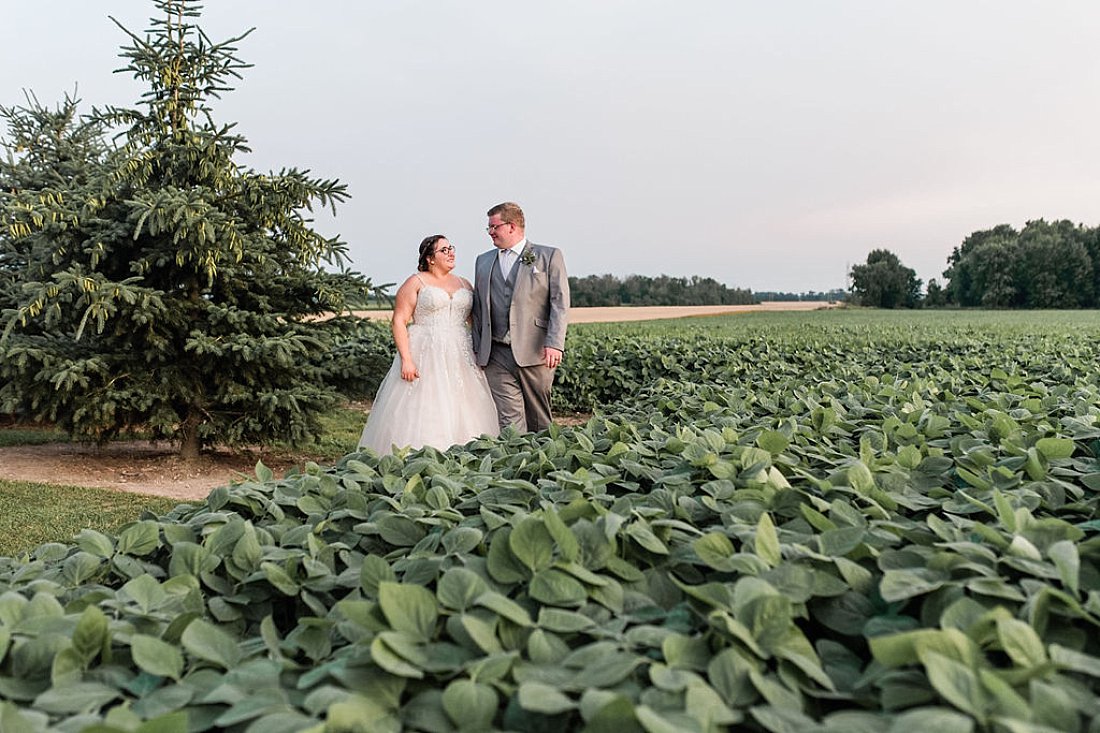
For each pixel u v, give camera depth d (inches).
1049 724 35.0
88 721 40.1
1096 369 224.1
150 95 255.4
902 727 34.2
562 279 244.8
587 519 65.3
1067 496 78.5
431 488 80.6
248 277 266.2
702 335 661.3
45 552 75.7
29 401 254.1
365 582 57.6
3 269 298.5
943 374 222.8
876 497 73.6
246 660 49.9
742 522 64.8
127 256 251.6
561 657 45.1
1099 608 44.9
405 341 239.3
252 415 264.7
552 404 440.8
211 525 73.5
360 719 38.3
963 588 48.8
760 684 40.3
